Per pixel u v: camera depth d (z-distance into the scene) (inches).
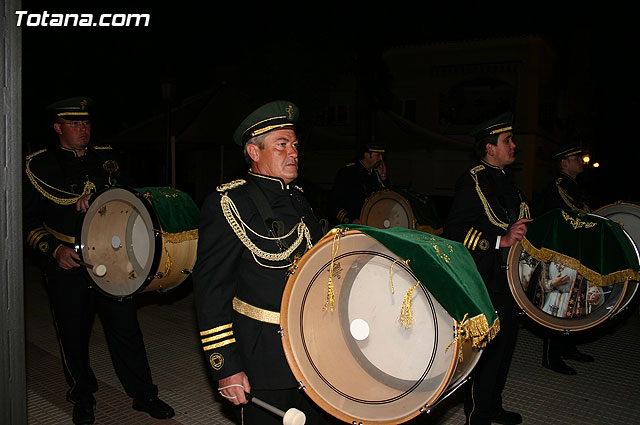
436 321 65.5
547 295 123.8
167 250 123.8
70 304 138.9
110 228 131.9
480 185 132.9
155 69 567.5
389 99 533.6
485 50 721.0
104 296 132.3
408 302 65.5
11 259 68.5
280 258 85.2
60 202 139.3
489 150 136.1
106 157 150.1
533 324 232.5
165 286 132.3
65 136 141.3
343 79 749.9
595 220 118.7
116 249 130.7
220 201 85.4
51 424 140.2
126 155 645.9
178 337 212.8
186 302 262.8
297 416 71.9
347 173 252.7
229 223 84.0
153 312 246.5
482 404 128.0
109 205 131.4
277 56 523.8
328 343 72.5
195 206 136.4
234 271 85.1
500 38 711.1
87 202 132.5
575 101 909.2
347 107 754.2
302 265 72.5
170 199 130.4
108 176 148.1
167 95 402.6
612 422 145.5
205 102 454.9
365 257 71.3
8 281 68.2
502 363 140.3
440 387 63.3
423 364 65.6
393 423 66.1
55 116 140.2
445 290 63.3
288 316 72.5
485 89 761.6
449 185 726.5
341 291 72.7
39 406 150.6
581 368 186.2
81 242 132.9
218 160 738.2
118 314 140.3
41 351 195.6
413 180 735.1
